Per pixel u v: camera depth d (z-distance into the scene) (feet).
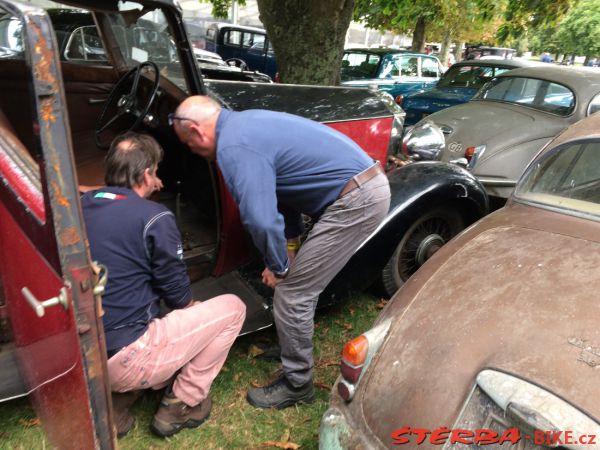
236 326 7.22
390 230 9.37
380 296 11.26
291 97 9.86
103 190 6.23
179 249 6.37
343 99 10.52
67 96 10.48
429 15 32.50
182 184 10.84
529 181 7.81
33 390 5.80
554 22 22.84
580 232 6.36
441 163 10.61
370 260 9.38
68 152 3.96
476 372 4.78
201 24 48.70
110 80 10.78
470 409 4.65
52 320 4.52
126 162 6.39
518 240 6.41
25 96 8.35
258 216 6.07
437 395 4.87
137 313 6.27
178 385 7.07
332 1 15.39
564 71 18.07
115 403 6.92
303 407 8.01
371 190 6.88
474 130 16.90
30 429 7.20
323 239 6.93
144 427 7.45
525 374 4.51
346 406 5.60
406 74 33.17
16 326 5.85
